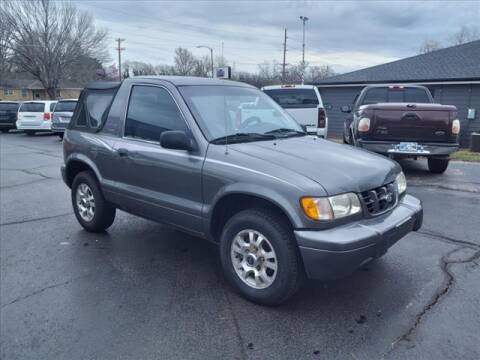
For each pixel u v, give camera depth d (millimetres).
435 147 7812
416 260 4352
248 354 2896
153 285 3934
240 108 4484
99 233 5395
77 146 5246
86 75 49438
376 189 3527
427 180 8297
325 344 2990
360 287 3797
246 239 3635
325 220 3143
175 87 4258
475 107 18703
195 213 3881
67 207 6762
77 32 47844
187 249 4824
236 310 3471
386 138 7941
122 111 4746
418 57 22250
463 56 20438
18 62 46719
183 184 3961
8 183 8805
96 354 2928
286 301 3580
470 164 10312
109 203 5074
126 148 4543
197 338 3088
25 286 3945
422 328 3145
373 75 21375
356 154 4023
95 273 4207
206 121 4051
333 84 21922
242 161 3572
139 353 2928
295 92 11945
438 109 7703
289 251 3291
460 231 5227
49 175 9727
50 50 46188
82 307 3551
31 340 3104
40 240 5164
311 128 11719
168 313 3436
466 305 3451
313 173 3334
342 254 3080
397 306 3465
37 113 21109
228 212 3885
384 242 3309
